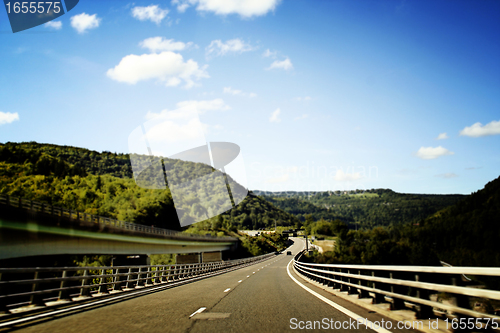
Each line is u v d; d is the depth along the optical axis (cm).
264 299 1216
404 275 752
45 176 8481
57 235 3481
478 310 519
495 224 12350
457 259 12375
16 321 811
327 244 16688
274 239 15688
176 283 2256
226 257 10356
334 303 1048
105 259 6056
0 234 2838
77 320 820
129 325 744
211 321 783
